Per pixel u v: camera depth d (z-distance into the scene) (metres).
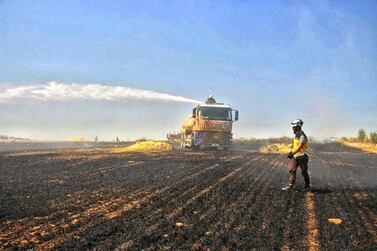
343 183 12.50
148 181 11.52
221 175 13.28
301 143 10.85
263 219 7.35
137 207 8.06
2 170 13.52
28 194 9.21
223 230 6.52
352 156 25.12
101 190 9.91
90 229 6.39
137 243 5.73
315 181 12.79
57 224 6.68
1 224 6.61
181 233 6.30
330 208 8.55
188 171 14.14
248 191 10.33
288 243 5.96
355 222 7.33
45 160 17.16
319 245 5.89
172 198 9.07
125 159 18.41
